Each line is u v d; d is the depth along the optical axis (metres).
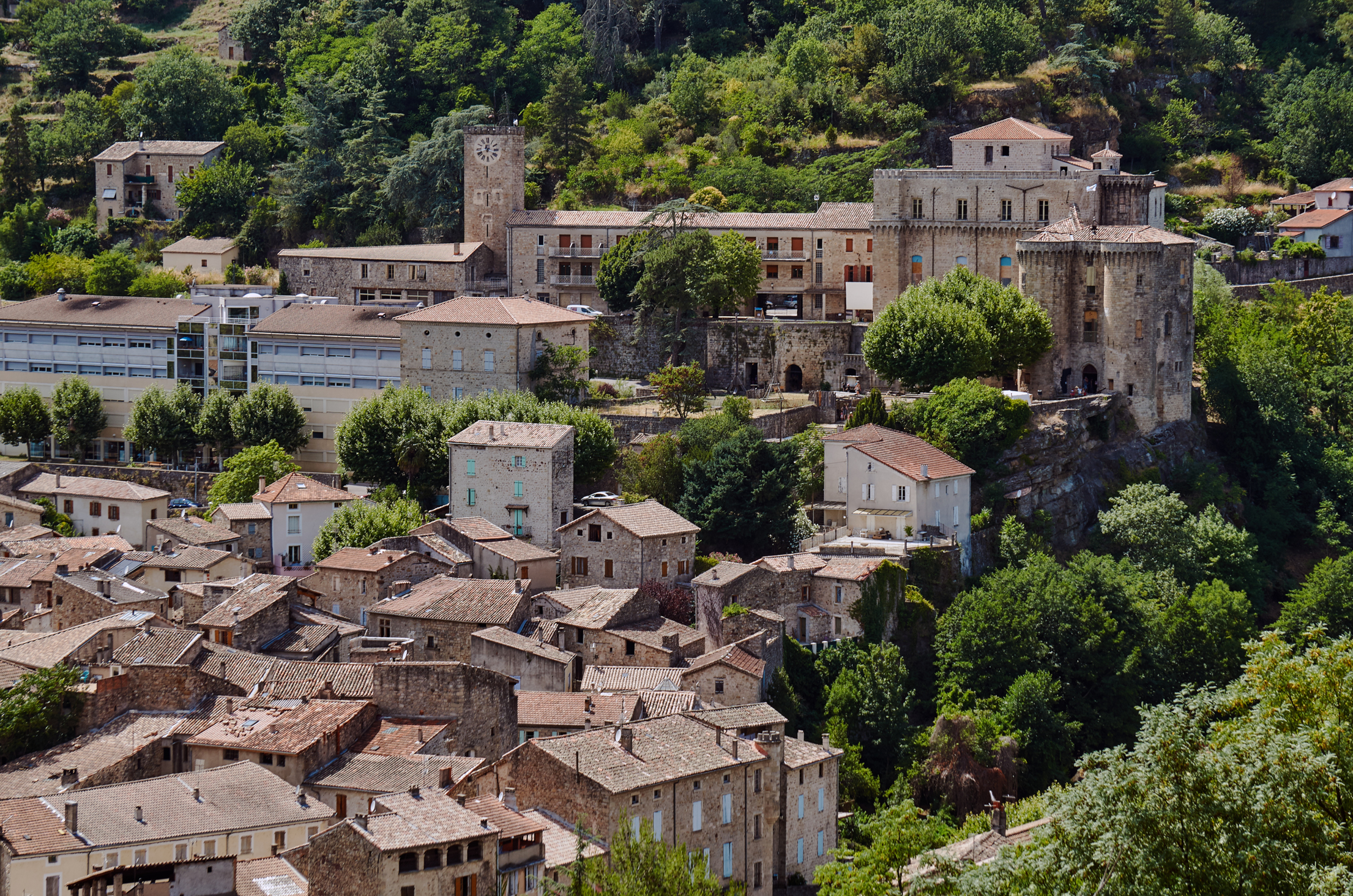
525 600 166.75
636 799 122.50
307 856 109.44
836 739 157.00
